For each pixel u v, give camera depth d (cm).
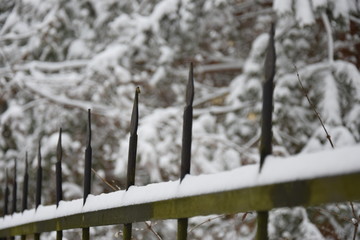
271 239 535
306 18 584
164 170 686
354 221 246
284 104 656
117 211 154
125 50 777
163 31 804
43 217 215
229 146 677
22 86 818
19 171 848
